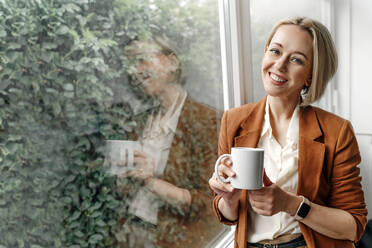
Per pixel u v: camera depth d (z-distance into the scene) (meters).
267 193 0.90
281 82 1.04
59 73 0.75
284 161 1.09
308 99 1.09
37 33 0.70
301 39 1.01
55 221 0.74
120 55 0.92
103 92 0.86
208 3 1.38
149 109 1.04
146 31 1.01
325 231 1.01
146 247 1.05
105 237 0.88
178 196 1.21
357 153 1.08
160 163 1.10
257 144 1.15
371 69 2.77
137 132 0.99
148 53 1.02
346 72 2.88
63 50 0.76
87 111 0.82
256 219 1.12
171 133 1.15
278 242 1.07
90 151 0.83
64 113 0.76
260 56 1.76
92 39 0.83
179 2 1.17
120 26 0.92
